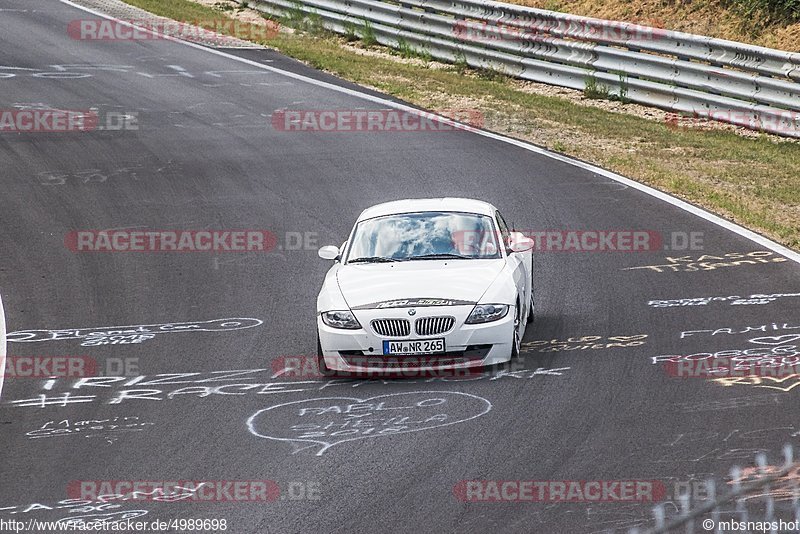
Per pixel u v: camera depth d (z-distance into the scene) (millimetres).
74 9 120250
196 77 93312
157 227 59594
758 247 52125
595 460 28859
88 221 60938
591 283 48250
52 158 72438
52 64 96688
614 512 25562
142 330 44906
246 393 36656
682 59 82812
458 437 31188
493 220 42500
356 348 37156
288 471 29359
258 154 72625
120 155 73000
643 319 42625
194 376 38844
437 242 41375
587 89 87438
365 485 28016
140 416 34906
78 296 49906
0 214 62312
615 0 102438
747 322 41281
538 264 51438
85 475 29984
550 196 62125
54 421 34844
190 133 77625
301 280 50844
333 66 96125
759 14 92188
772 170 67375
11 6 121375
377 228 42438
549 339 40938
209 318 46156
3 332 45375
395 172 67875
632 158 69625
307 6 114438
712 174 66188
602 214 58594
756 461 28031
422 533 24984
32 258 55438
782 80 76000
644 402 33250
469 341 36875
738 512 25094
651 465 28266
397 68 96062
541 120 79688
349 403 34938
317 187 65438
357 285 38906
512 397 34500
